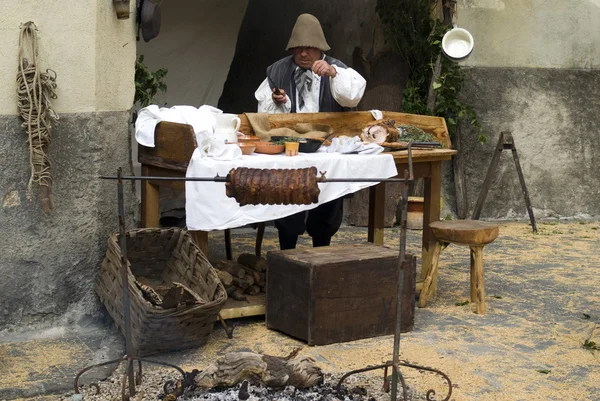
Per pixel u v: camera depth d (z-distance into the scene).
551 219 9.00
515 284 6.12
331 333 4.62
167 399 3.60
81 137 4.64
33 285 4.59
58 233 4.62
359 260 4.66
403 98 8.48
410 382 4.05
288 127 5.56
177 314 4.14
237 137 5.12
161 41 7.47
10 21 4.36
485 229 5.21
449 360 4.41
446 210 8.70
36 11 4.43
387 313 4.80
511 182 8.91
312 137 5.29
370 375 4.11
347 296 4.64
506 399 3.89
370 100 8.55
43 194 4.50
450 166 8.73
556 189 9.05
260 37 9.22
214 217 4.51
